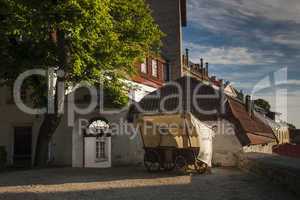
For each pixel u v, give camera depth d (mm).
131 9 28875
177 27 48219
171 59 48312
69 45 25203
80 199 15711
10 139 32625
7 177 22688
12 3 22812
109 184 20062
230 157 30281
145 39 28859
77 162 31047
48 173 24750
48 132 27156
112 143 31766
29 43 25734
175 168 25578
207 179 22094
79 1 22750
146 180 21703
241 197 15875
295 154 45625
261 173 22219
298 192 15633
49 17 22812
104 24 24016
